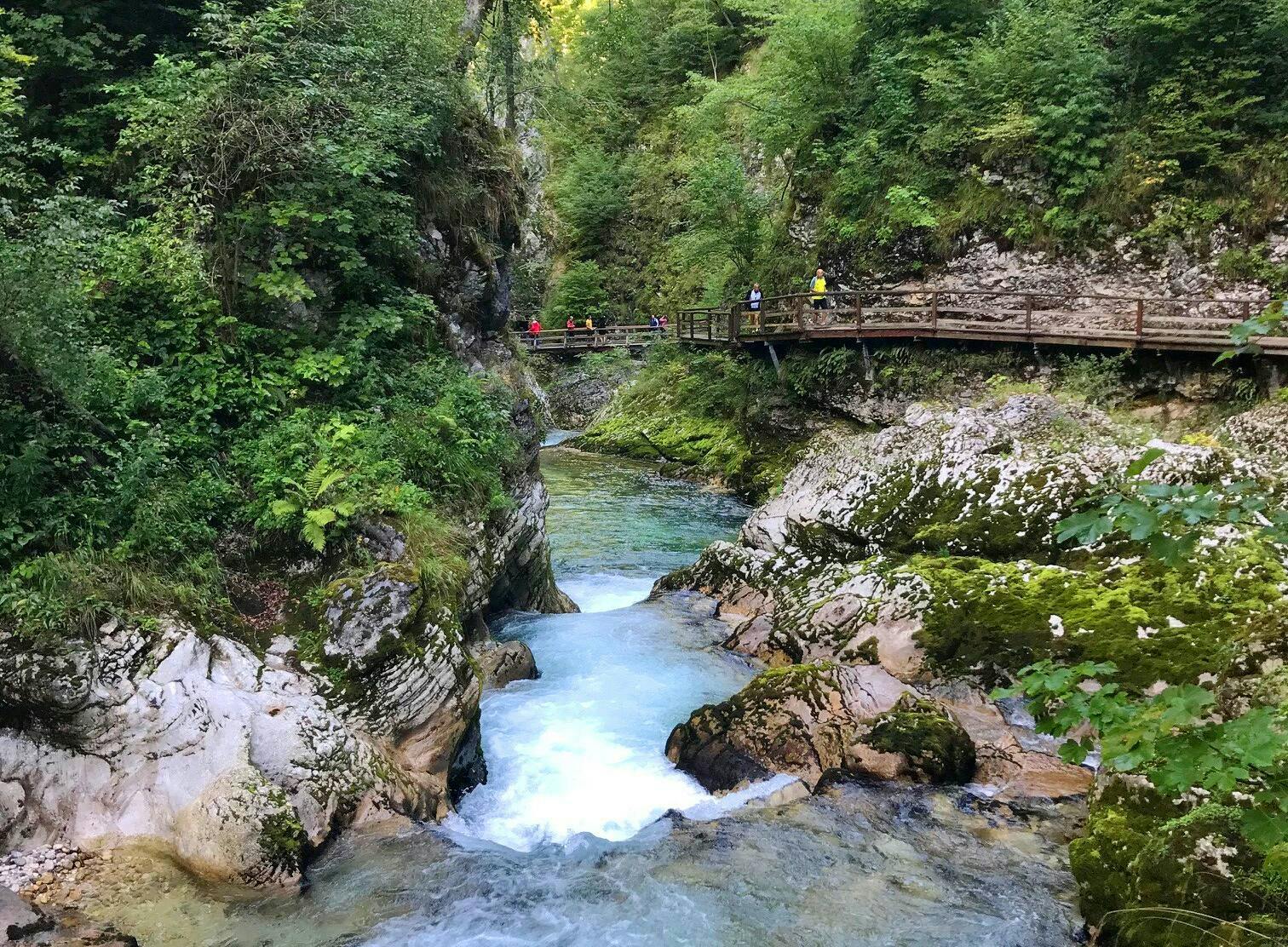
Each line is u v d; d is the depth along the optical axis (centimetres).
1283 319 238
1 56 726
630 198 3825
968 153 2002
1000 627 716
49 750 523
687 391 2553
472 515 860
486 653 845
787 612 900
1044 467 876
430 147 1008
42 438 593
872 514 962
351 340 868
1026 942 457
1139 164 1791
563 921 484
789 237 2458
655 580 1320
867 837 561
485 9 1563
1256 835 221
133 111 805
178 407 730
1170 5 1789
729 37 3766
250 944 457
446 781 637
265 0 955
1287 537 223
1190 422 1416
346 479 720
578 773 679
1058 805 587
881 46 2197
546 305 3888
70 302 601
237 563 680
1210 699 218
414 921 483
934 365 1800
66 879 479
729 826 578
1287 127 1705
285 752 553
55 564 543
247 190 853
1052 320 1831
